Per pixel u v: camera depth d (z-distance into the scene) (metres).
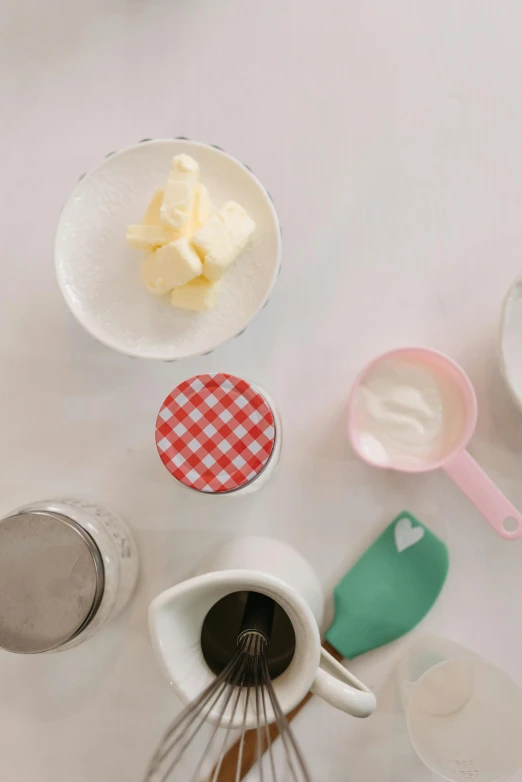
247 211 0.54
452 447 0.53
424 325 0.56
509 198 0.56
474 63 0.56
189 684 0.44
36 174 0.58
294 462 0.56
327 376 0.56
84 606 0.48
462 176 0.56
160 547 0.56
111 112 0.58
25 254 0.58
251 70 0.57
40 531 0.48
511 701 0.51
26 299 0.58
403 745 0.55
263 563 0.49
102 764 0.56
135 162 0.54
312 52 0.57
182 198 0.50
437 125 0.56
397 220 0.56
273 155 0.57
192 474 0.49
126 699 0.56
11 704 0.56
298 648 0.45
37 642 0.48
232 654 0.50
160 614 0.43
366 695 0.44
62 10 0.58
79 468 0.57
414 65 0.56
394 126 0.56
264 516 0.56
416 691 0.53
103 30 0.58
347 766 0.55
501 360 0.51
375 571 0.55
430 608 0.55
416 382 0.54
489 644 0.55
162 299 0.54
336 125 0.56
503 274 0.56
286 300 0.56
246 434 0.49
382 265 0.56
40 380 0.57
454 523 0.55
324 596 0.56
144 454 0.56
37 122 0.58
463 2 0.56
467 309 0.56
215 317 0.54
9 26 0.58
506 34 0.56
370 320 0.56
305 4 0.57
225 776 0.53
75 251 0.54
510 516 0.51
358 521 0.56
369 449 0.55
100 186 0.54
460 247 0.56
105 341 0.53
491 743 0.51
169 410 0.49
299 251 0.56
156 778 0.54
